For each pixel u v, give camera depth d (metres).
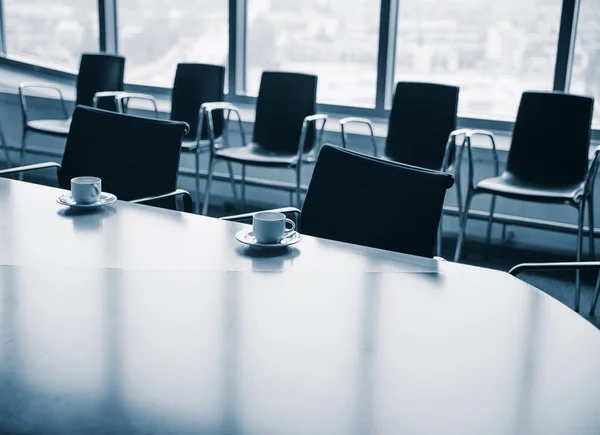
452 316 1.07
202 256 1.33
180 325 1.00
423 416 0.77
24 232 1.44
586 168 3.07
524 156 3.21
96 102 3.90
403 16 3.96
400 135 3.47
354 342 0.96
